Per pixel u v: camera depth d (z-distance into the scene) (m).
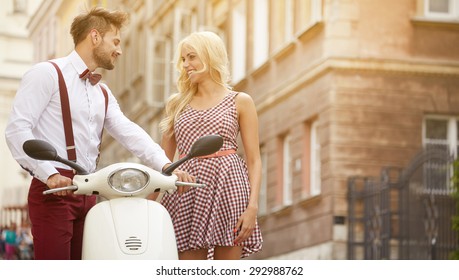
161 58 48.66
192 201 10.90
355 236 36.41
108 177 9.54
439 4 37.88
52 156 9.45
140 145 10.76
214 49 11.16
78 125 10.49
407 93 37.62
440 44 37.84
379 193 36.00
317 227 37.44
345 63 37.41
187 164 10.95
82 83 10.57
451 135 37.72
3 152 44.53
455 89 37.84
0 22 45.56
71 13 41.16
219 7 44.97
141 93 50.12
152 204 9.70
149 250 9.45
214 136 9.75
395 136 37.44
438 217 35.00
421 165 35.69
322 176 37.50
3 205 42.66
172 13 47.25
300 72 39.22
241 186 10.91
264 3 41.88
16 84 45.41
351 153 37.12
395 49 37.56
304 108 38.94
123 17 10.75
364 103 37.41
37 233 10.25
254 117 11.19
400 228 35.44
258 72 42.16
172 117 11.29
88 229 9.58
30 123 10.26
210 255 11.25
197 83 11.25
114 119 10.87
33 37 45.16
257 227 11.08
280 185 40.69
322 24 37.94
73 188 9.58
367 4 37.56
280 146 40.88
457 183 30.31
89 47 10.60
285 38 40.22
